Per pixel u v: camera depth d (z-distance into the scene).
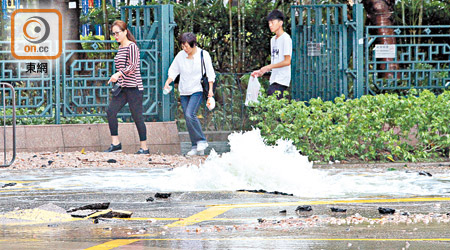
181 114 30.23
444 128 22.84
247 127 29.72
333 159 22.98
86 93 28.34
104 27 31.06
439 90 29.28
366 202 13.49
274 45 24.91
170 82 24.98
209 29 31.22
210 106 24.38
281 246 8.96
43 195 14.94
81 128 25.28
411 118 22.78
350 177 18.11
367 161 22.72
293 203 13.41
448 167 20.94
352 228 10.38
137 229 10.55
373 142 22.94
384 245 8.97
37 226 10.95
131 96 24.41
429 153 23.19
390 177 18.16
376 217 11.53
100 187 16.30
